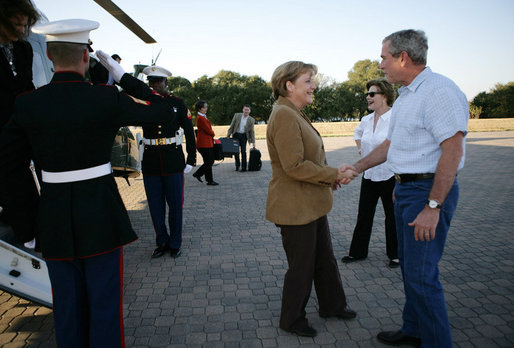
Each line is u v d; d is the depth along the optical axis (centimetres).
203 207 579
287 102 215
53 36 156
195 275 329
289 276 229
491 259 348
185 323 252
